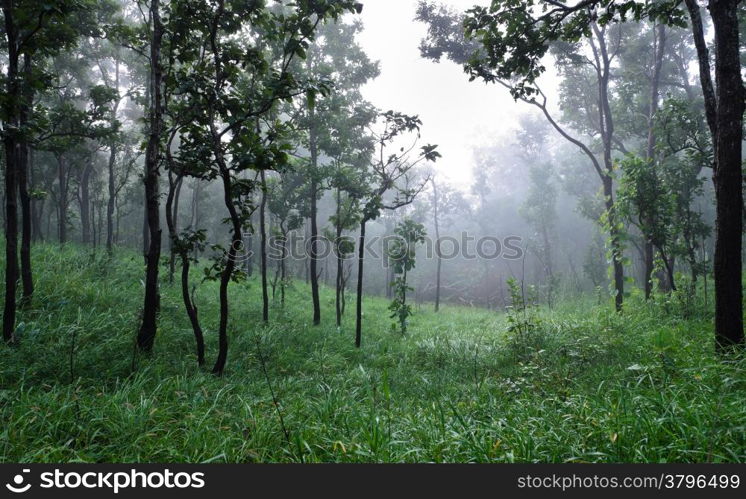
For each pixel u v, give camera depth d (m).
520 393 5.48
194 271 15.28
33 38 6.86
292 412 4.65
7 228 6.66
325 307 16.06
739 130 6.13
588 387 5.54
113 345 6.98
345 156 14.52
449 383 6.77
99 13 11.78
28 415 4.23
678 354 5.58
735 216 6.08
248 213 7.01
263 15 7.25
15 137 6.52
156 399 4.96
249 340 8.84
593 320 9.88
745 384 4.45
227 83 7.18
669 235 11.46
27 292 8.02
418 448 3.55
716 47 6.32
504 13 8.47
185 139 7.25
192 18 7.18
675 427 3.46
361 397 5.91
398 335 11.91
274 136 6.56
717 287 6.17
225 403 5.18
